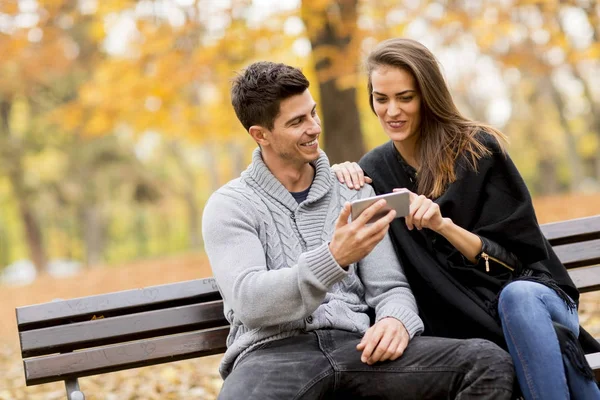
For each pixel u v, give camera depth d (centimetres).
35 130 2752
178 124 1287
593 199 1488
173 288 378
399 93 365
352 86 959
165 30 1073
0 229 4212
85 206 3309
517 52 1333
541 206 1494
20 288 1470
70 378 363
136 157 3159
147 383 569
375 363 321
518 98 3247
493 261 351
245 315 324
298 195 363
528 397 309
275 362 321
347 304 352
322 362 323
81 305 370
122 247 4438
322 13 949
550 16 1227
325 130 1012
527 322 312
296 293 318
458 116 373
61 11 1182
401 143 381
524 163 3938
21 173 2881
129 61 1105
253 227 349
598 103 2688
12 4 1114
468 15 1120
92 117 1249
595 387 311
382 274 358
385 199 320
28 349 362
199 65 1061
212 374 576
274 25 1023
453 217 360
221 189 360
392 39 374
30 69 1553
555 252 397
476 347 311
